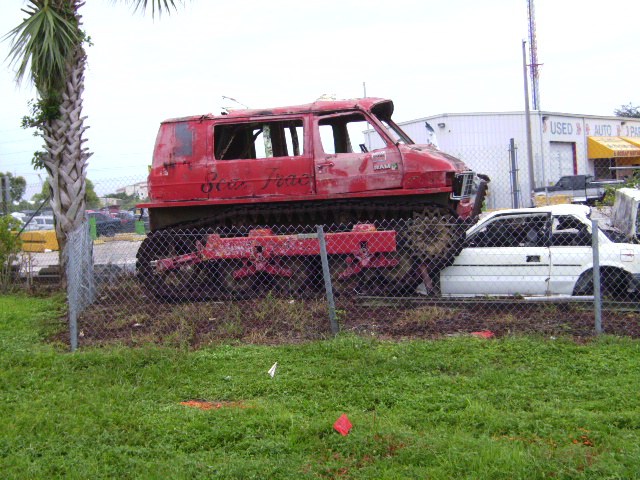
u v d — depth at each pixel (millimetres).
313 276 9477
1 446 4520
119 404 5395
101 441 4625
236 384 5867
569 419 4637
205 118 9633
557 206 8914
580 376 5699
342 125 10180
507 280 8320
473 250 8484
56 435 4730
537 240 8633
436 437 4430
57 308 9766
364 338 7012
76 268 9133
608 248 8117
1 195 14547
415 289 8953
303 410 5184
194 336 7645
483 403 5039
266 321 8008
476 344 6641
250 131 10234
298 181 9328
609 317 7605
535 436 4402
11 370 6363
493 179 19141
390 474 3906
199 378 6078
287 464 4121
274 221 9875
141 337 7621
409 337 7152
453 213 8906
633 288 7977
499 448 4152
